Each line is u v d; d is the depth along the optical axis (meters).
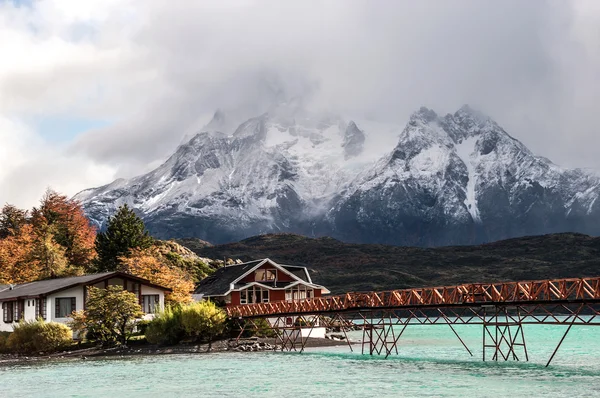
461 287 63.88
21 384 55.22
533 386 49.94
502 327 129.50
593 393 46.81
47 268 112.56
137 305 79.12
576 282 54.72
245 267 112.56
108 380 56.28
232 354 73.81
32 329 75.88
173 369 61.81
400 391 48.91
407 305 67.50
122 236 121.50
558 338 97.19
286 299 111.69
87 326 77.94
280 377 56.31
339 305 74.94
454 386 50.50
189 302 94.25
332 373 58.19
